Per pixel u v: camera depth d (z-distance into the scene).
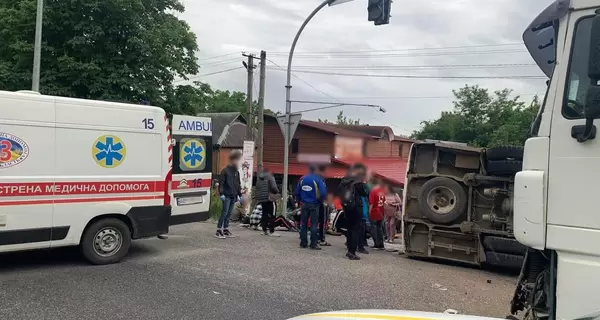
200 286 6.40
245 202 13.65
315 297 6.17
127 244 7.62
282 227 13.09
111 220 7.43
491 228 8.59
